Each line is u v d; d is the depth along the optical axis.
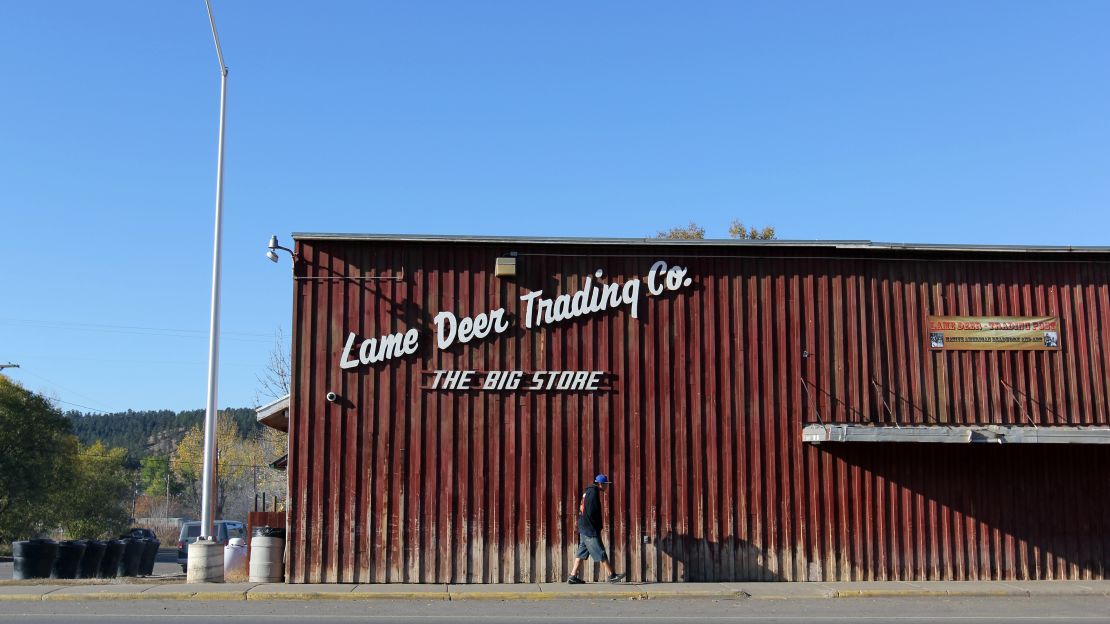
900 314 20.62
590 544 18.59
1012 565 20.12
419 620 14.16
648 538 19.44
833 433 18.89
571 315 19.89
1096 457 20.72
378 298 19.69
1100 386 20.77
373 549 19.00
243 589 17.70
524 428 19.56
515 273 19.77
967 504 20.27
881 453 20.25
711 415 19.92
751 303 20.36
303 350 19.44
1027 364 20.70
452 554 19.08
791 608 16.20
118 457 75.06
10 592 17.22
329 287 19.67
